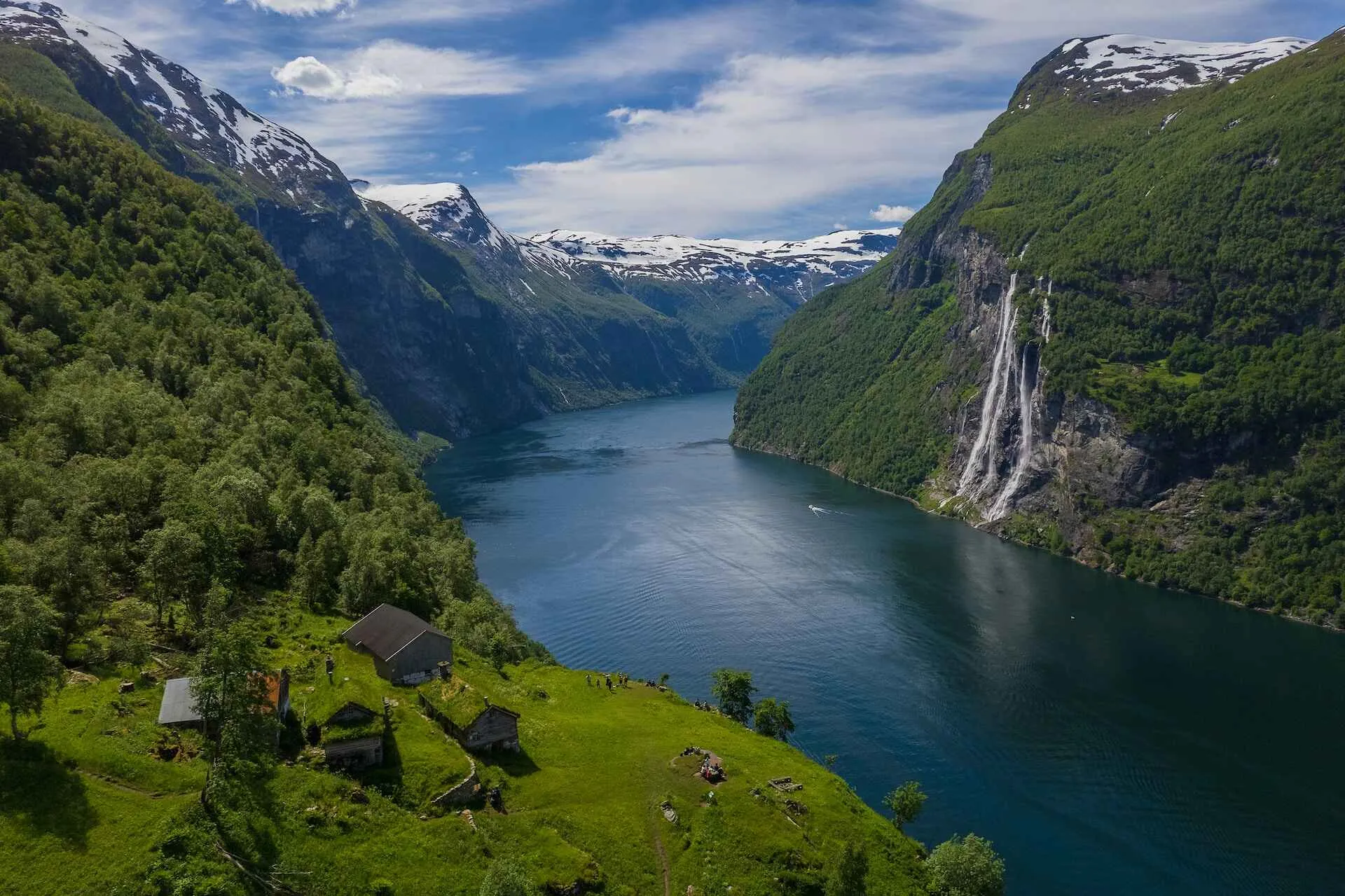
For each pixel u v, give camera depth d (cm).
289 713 7700
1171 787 11094
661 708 11319
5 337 12888
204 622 8156
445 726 8638
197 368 15262
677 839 7925
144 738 6681
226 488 10994
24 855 5419
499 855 6950
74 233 17262
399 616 9875
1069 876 9481
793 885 7631
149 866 5534
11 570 7594
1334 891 9269
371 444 17512
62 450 10731
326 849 6309
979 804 10731
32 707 6275
